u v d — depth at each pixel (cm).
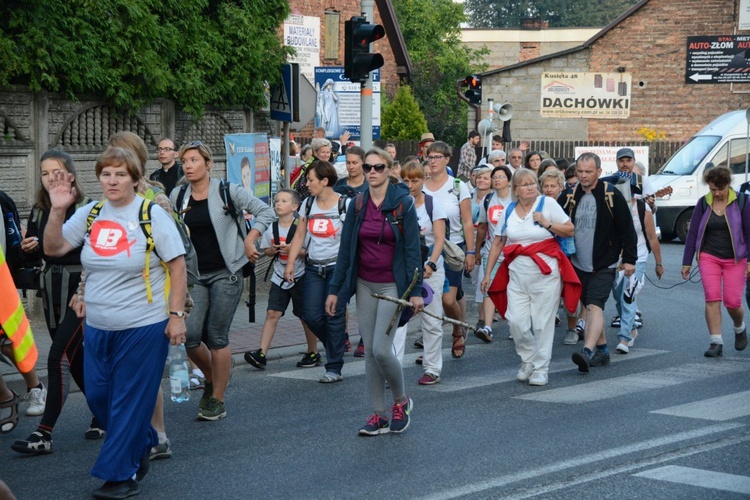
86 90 1427
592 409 854
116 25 1430
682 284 1797
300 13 3775
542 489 634
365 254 754
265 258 1527
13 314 457
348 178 1069
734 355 1123
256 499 618
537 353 958
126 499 617
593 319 1019
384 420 775
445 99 5428
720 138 2569
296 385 961
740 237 1109
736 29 3984
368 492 630
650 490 631
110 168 605
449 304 1067
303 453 721
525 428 789
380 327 750
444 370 1039
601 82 4109
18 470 680
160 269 618
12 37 1295
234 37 1705
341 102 2741
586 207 1016
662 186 2506
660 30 4050
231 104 1747
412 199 752
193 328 793
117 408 609
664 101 4078
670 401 884
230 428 796
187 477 663
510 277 964
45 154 726
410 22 5578
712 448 729
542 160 1449
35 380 844
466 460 700
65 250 638
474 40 6812
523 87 4162
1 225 777
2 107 1293
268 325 1038
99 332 614
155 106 1566
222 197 807
